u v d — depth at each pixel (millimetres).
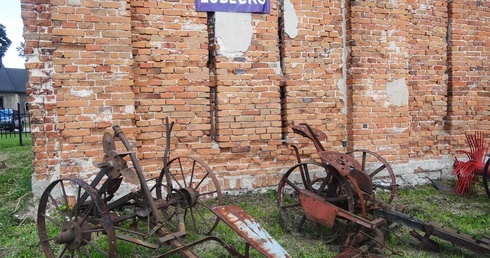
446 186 7453
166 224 4453
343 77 7078
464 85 8000
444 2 7805
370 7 6996
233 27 6328
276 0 6582
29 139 15242
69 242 3959
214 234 4961
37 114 5539
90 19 5445
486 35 8156
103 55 5512
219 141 6324
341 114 7078
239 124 6406
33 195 5539
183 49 6090
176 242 3820
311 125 6859
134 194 4664
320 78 6910
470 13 7988
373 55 7051
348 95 7066
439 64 7820
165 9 5984
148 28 5914
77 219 4000
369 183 4961
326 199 4910
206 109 6246
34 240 4652
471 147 7289
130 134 5656
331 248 4730
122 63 5598
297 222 5449
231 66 6340
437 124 7883
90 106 5469
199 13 6152
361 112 6984
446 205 6402
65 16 5348
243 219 3842
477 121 8156
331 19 6953
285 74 6699
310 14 6805
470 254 4535
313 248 4707
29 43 5461
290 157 6766
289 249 4656
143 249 4465
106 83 5531
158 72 5988
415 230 5090
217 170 6359
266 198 6375
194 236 4855
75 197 5434
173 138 6090
